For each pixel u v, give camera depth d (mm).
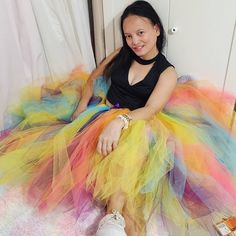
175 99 1176
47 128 1159
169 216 910
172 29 1168
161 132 1024
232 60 1143
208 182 949
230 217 931
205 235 892
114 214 862
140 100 1198
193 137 1041
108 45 1352
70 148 1017
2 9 1174
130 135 984
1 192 999
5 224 916
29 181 1005
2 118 1332
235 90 1204
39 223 914
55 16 1288
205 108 1151
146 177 914
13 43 1254
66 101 1291
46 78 1382
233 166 1018
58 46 1351
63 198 938
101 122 1069
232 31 1084
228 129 1113
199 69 1218
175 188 936
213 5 1063
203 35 1137
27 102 1274
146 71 1182
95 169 937
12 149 1093
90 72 1423
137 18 1091
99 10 1269
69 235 885
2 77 1289
